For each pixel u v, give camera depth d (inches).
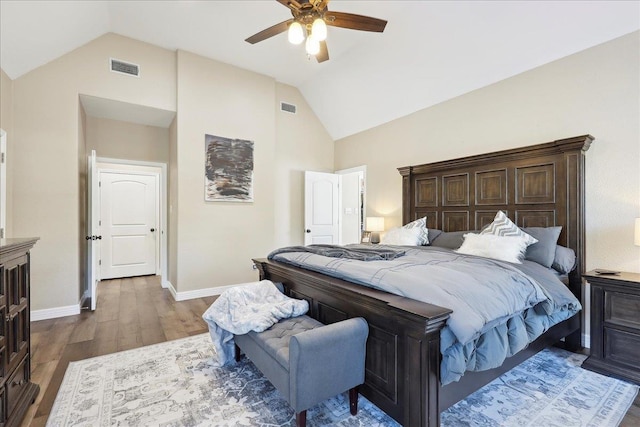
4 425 61.6
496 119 137.4
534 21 111.0
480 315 60.8
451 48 135.2
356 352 67.6
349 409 72.4
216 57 173.5
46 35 122.0
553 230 108.5
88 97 147.4
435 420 57.6
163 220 197.3
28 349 75.2
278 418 69.3
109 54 150.2
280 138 212.4
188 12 134.3
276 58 174.6
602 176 106.8
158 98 162.1
